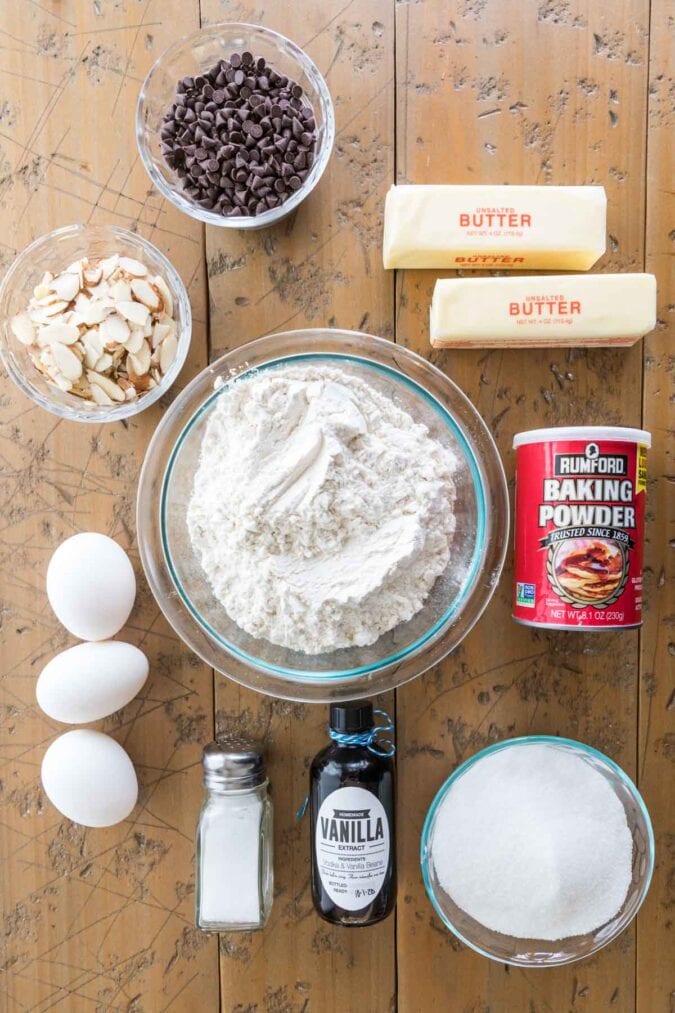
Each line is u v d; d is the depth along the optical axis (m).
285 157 0.65
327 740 0.72
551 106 0.71
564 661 0.73
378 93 0.70
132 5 0.70
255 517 0.61
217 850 0.67
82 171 0.71
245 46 0.68
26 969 0.72
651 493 0.72
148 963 0.72
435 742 0.72
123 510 0.72
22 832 0.73
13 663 0.72
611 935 0.71
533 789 0.70
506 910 0.69
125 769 0.69
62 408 0.68
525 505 0.66
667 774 0.73
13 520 0.72
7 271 0.71
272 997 0.72
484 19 0.70
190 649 0.71
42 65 0.70
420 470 0.65
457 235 0.66
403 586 0.65
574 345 0.70
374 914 0.67
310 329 0.68
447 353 0.72
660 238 0.71
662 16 0.71
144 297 0.66
